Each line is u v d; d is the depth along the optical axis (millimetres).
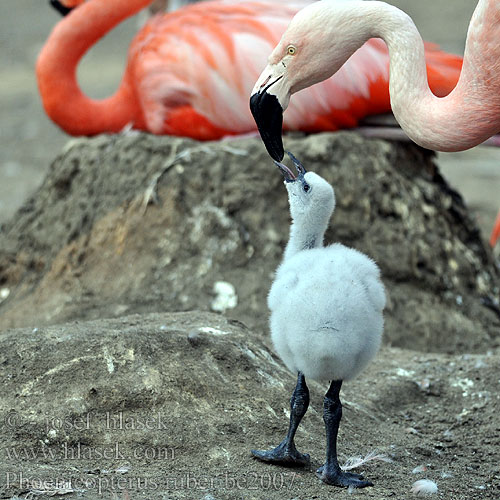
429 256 11023
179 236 10711
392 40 7551
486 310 11289
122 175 11250
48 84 12039
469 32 7352
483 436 7770
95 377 7031
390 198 10992
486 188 18078
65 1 13617
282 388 7480
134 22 36625
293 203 6930
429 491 6449
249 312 10172
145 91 11594
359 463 6879
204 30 11297
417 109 7566
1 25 35469
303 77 7793
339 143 10852
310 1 11664
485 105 7402
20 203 16672
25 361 7125
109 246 10945
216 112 11273
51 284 10992
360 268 6445
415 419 8125
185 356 7355
